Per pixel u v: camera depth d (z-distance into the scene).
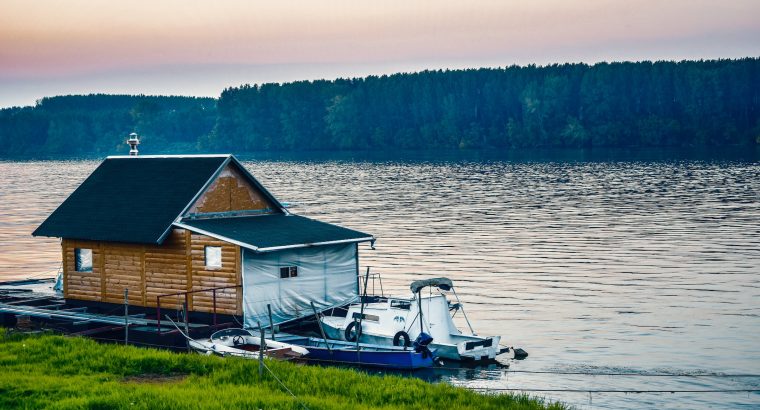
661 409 45.12
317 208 151.75
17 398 36.91
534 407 38.69
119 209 61.59
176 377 41.47
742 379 50.22
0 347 47.25
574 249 99.19
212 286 56.53
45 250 108.75
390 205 155.62
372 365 52.12
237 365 42.28
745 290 74.56
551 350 57.09
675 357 54.94
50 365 43.25
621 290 75.94
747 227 113.50
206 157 62.66
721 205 140.62
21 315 59.81
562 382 49.88
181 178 61.66
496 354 54.44
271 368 42.22
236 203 62.12
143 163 65.62
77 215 62.75
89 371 41.94
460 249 101.25
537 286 78.56
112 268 60.72
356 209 149.38
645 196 159.62
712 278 80.12
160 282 58.59
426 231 118.19
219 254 56.38
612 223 122.00
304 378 40.88
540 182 198.75
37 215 152.75
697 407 45.50
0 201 182.38
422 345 52.12
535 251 98.50
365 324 56.12
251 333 52.44
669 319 65.00
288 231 59.41
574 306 70.19
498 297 74.12
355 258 61.97
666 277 81.25
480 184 198.75
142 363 42.94
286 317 57.69
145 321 55.78
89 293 61.88
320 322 53.84
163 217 58.50
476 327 63.75
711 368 52.53
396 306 55.84
